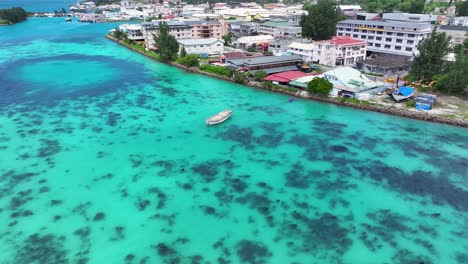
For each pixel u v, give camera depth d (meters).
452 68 82.75
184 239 39.41
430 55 84.94
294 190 48.88
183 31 155.25
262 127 70.06
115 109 80.00
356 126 70.00
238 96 89.50
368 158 57.47
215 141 63.97
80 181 50.66
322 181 51.06
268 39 146.12
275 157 58.06
